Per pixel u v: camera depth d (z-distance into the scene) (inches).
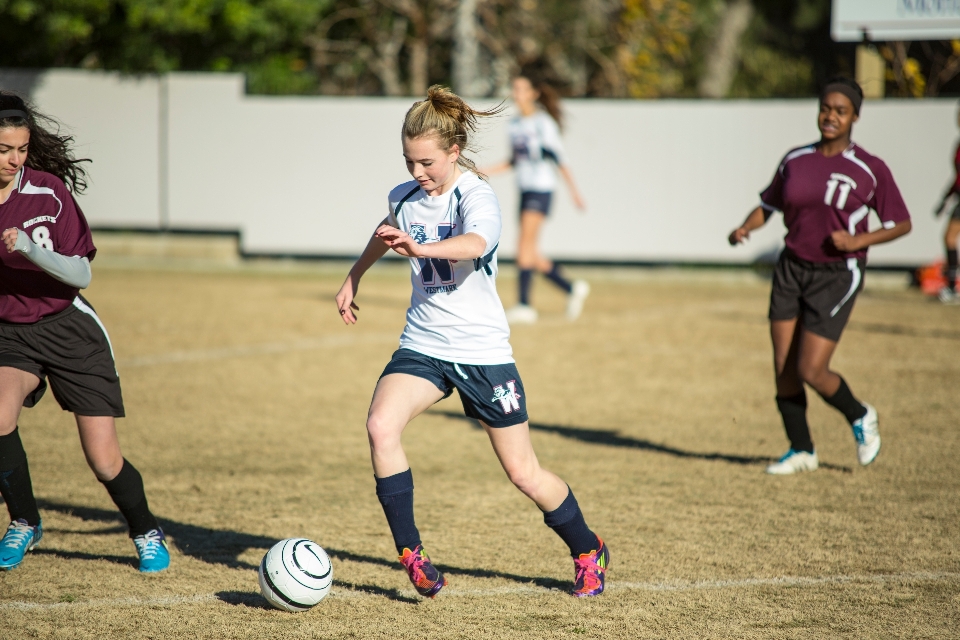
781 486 853.2
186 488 839.7
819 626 557.3
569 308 1876.2
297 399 1200.2
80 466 900.0
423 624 561.3
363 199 2623.0
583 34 3730.3
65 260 573.3
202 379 1296.8
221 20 2989.7
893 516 766.5
